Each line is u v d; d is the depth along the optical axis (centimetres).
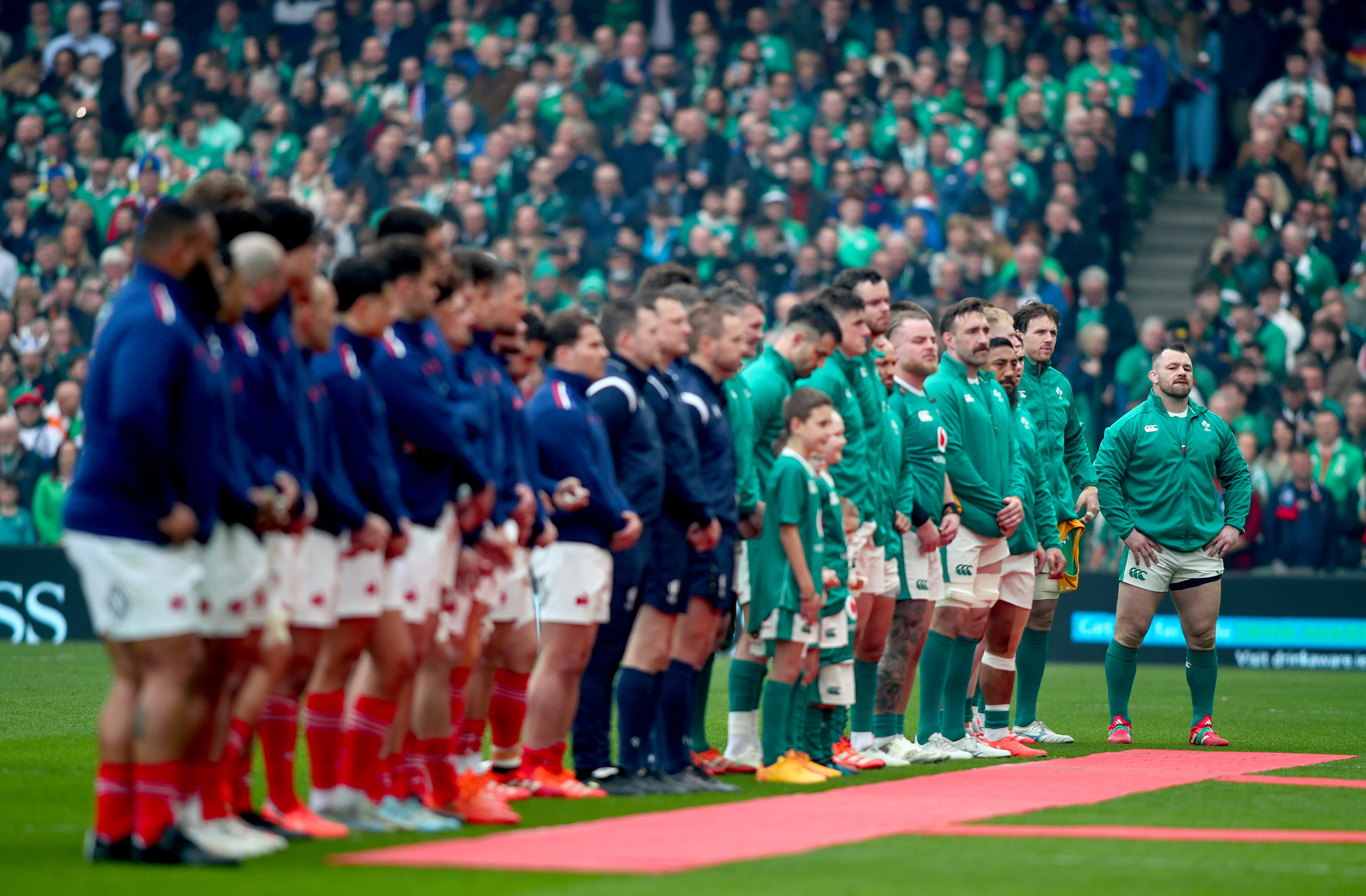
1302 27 8206
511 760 2641
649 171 8062
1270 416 6662
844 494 3005
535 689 2498
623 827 2147
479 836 2059
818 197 7694
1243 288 7250
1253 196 7531
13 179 8138
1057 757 3338
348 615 2084
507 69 8369
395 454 2214
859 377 3091
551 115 8281
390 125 8144
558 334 2581
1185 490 3700
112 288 7538
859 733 3145
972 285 7338
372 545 2069
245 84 8581
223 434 1897
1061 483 3791
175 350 1822
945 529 3228
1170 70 8262
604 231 7800
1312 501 6303
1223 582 6206
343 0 8988
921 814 2323
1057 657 6319
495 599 2416
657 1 8988
